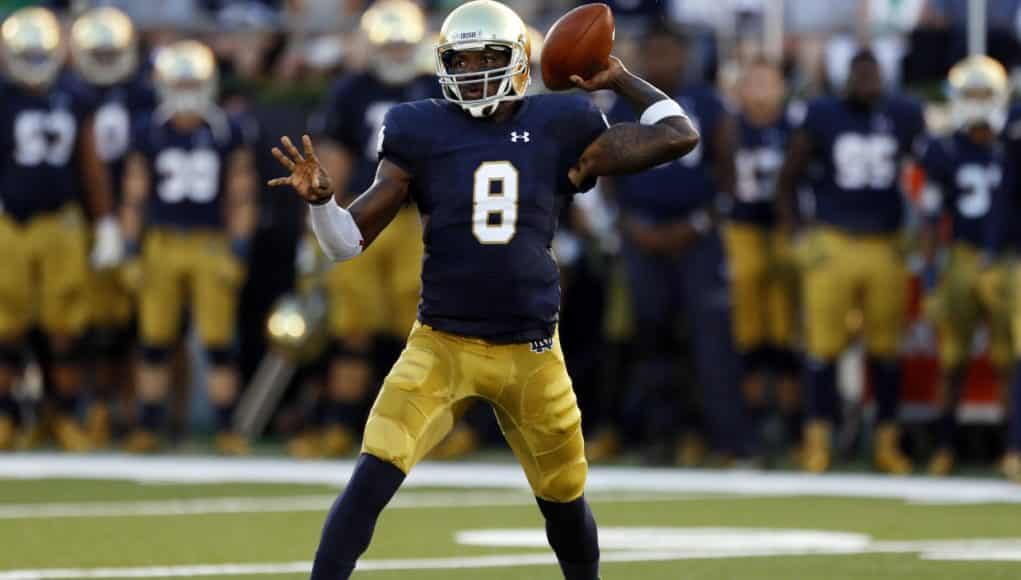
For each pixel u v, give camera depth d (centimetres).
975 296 3212
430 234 1474
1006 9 3822
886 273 3228
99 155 3616
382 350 3522
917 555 2075
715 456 3400
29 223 3603
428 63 3438
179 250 3531
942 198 3250
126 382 3869
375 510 1414
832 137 3228
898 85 3734
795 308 3466
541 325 1473
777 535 2283
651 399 3384
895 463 3259
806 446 3331
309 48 4341
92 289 3728
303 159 1380
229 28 4391
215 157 3522
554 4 4244
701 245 3250
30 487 2931
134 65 4012
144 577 1875
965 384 3384
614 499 2755
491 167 1469
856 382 3531
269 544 2181
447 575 1895
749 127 3459
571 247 3672
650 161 1487
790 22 4181
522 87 1504
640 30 4003
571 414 1481
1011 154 3055
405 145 1481
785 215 3322
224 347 3566
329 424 3641
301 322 3788
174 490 2897
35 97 3581
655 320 3294
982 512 2583
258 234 3978
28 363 4025
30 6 4456
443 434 1470
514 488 2939
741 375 3288
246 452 3606
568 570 1541
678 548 2139
